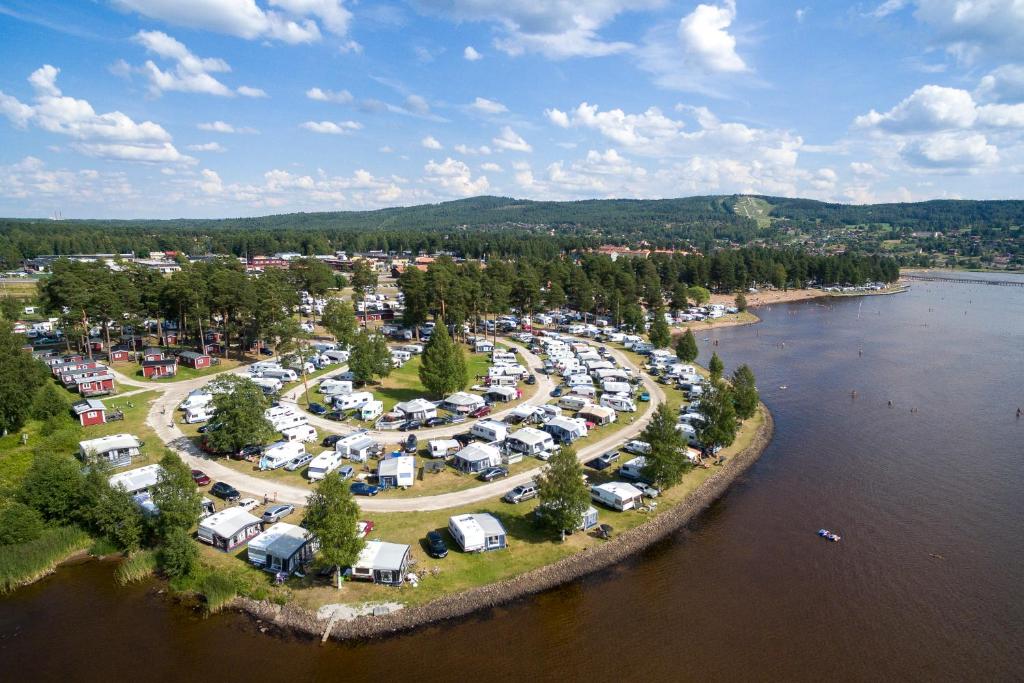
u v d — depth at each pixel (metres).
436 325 103.25
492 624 49.53
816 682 43.53
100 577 56.41
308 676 43.78
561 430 88.31
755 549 61.75
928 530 65.56
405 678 43.62
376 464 76.88
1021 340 178.75
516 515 65.25
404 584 52.97
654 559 59.81
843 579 56.50
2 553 55.38
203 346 131.38
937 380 129.75
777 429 97.88
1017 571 57.72
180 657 45.72
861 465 83.12
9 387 82.56
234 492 66.50
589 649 46.84
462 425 93.31
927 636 48.62
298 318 175.50
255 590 52.09
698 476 78.12
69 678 43.78
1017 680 43.94
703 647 47.19
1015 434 95.56
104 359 128.12
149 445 82.25
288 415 91.12
